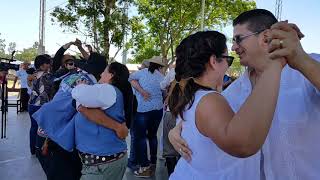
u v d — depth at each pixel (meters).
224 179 1.63
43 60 6.18
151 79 5.85
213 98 1.52
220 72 1.69
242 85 1.91
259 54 1.61
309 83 1.70
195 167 1.66
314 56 1.71
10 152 7.15
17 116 12.38
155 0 21.97
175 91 1.71
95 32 15.96
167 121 5.12
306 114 1.73
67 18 15.62
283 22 1.33
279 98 1.76
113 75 3.36
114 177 3.16
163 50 22.80
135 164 5.93
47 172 3.62
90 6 15.91
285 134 1.75
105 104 2.99
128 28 16.78
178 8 22.16
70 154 3.46
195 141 1.62
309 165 1.74
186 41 1.70
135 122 5.76
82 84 3.07
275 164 1.77
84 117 3.07
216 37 1.68
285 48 1.30
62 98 3.29
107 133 3.06
